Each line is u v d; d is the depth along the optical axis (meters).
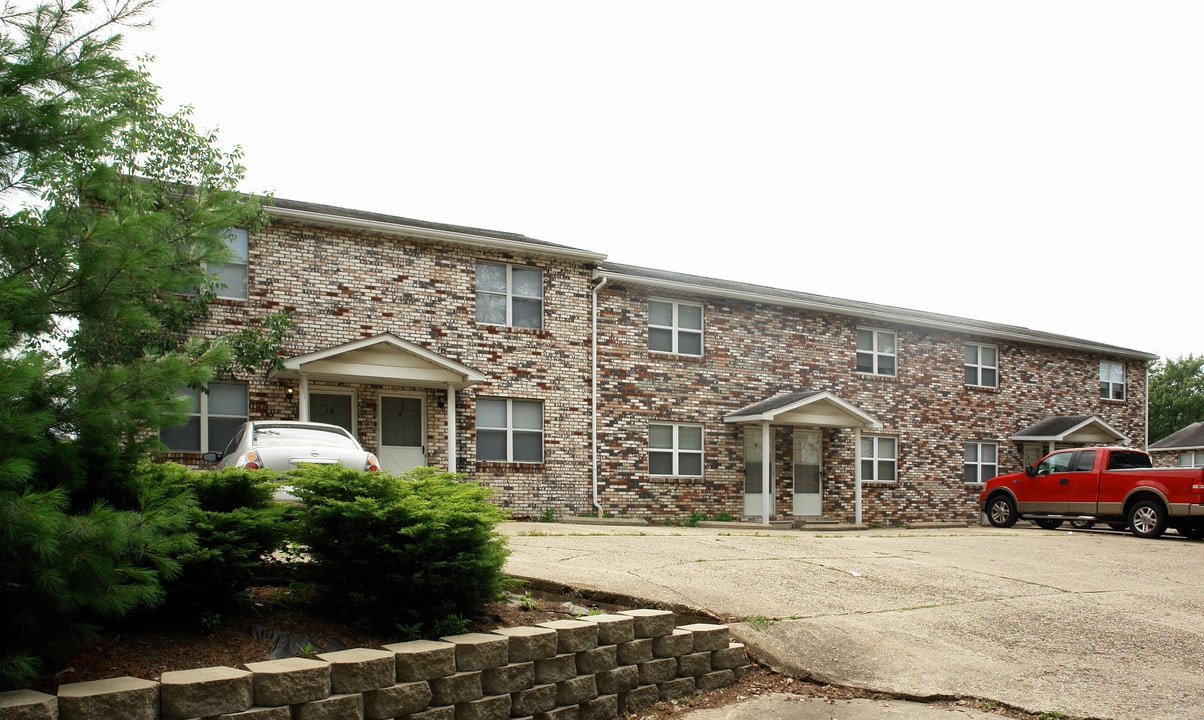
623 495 20.08
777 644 7.32
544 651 5.81
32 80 4.64
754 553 11.33
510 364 18.97
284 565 6.35
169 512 4.63
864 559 11.46
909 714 6.14
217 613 5.82
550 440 19.25
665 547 11.55
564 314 19.77
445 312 18.28
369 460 11.65
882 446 24.66
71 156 4.81
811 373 23.36
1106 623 8.70
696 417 21.33
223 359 5.38
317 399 16.92
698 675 6.75
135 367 4.87
